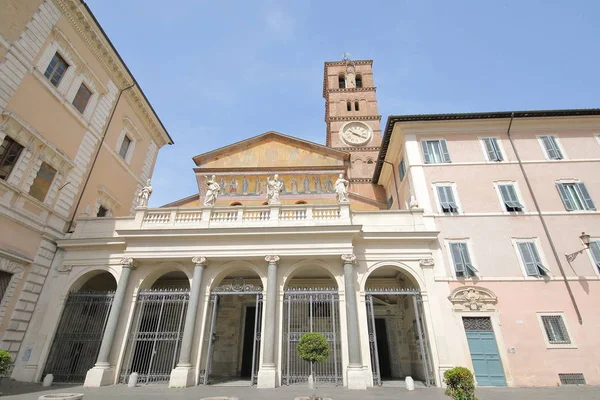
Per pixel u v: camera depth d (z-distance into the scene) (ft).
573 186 58.95
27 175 50.72
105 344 46.06
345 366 44.60
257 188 80.84
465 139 64.34
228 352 61.36
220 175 82.58
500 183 59.57
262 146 89.30
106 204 68.69
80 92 62.23
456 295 50.26
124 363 46.88
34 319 50.67
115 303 48.62
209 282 50.52
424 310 48.73
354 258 49.44
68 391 38.78
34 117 51.67
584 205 56.90
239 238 51.29
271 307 46.78
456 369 27.94
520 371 45.91
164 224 54.24
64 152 57.62
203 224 53.26
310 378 40.42
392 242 52.95
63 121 57.57
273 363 43.73
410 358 58.85
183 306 49.88
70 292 52.90
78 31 59.98
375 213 55.93
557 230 55.01
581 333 47.80
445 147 63.57
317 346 35.06
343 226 50.06
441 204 58.08
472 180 60.13
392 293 49.80
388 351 61.11
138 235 51.90
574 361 46.29
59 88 56.75
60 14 56.29
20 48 49.32
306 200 78.38
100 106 66.69
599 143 62.64
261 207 54.49
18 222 49.03
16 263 49.01
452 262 52.90
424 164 62.03
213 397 32.68
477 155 62.54
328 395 36.81
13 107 48.21
